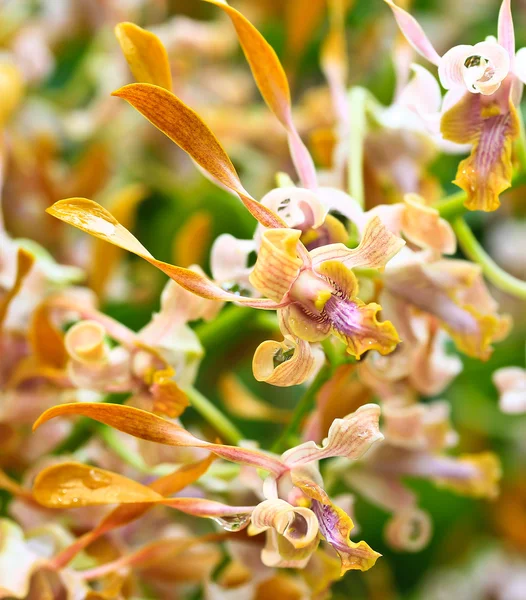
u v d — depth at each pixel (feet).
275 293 1.15
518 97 1.22
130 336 1.30
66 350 1.35
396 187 1.40
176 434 1.16
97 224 1.12
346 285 1.16
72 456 1.41
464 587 1.95
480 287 1.31
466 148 1.40
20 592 1.26
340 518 1.17
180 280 1.14
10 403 1.38
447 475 1.40
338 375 1.26
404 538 1.41
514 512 1.90
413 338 1.29
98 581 1.41
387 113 1.40
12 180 1.63
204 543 1.40
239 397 1.57
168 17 2.09
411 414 1.37
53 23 1.96
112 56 1.93
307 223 1.22
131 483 1.18
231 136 1.77
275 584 1.36
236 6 2.10
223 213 1.74
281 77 1.22
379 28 2.06
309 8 1.86
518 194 1.87
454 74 1.21
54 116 1.90
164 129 1.14
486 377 1.85
